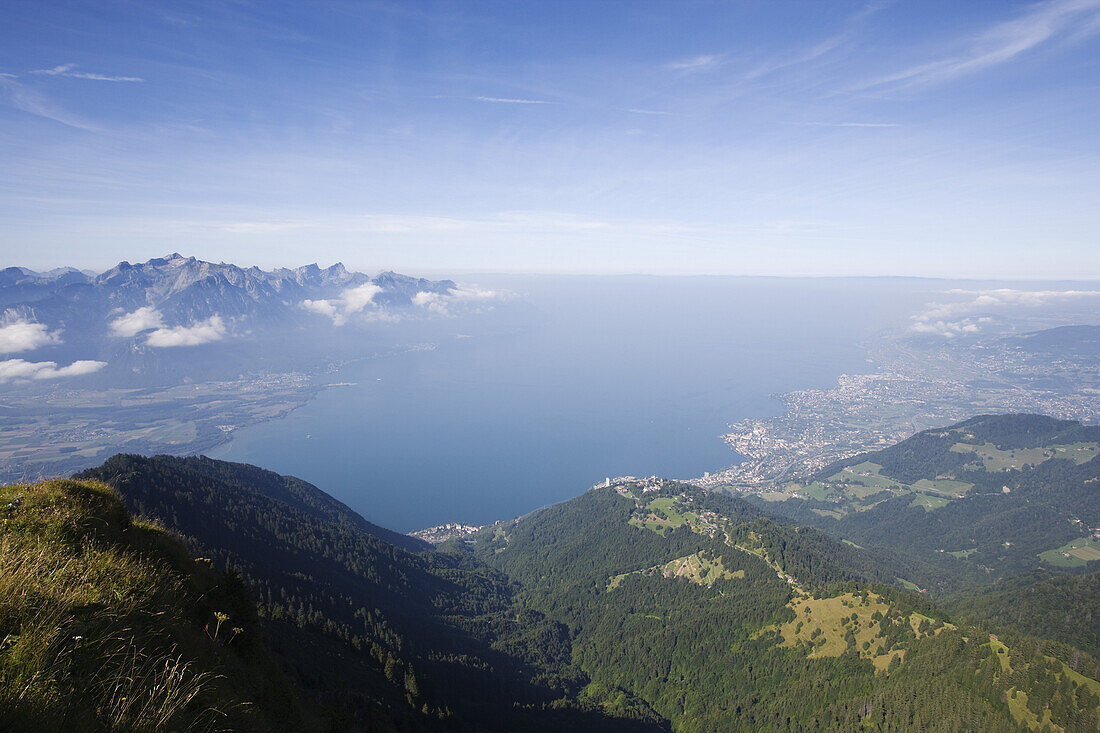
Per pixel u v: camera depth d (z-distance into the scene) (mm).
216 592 23297
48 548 14688
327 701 48250
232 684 17031
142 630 12883
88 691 9312
